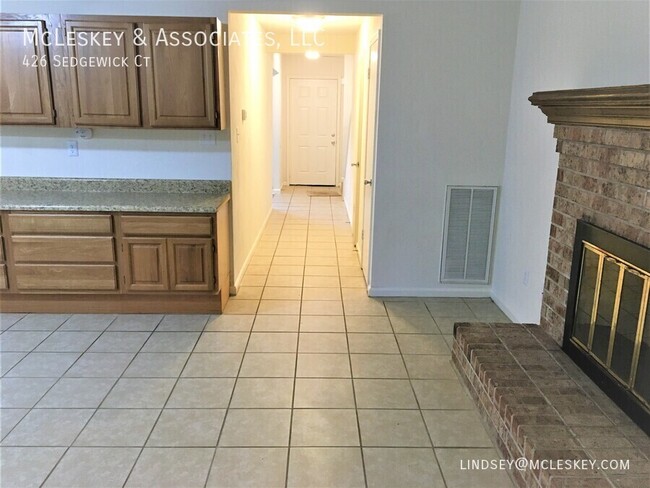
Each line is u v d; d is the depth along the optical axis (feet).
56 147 12.05
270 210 23.03
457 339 9.36
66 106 11.03
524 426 6.44
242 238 14.30
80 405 8.14
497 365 7.93
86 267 11.14
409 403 8.34
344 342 10.52
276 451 7.13
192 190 12.37
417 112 12.00
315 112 29.84
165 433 7.48
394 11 11.43
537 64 10.46
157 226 10.93
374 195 12.50
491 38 11.61
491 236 12.77
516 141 11.55
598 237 7.39
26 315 11.46
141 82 10.94
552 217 8.96
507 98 11.95
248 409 8.11
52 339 10.37
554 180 9.50
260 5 11.39
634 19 7.23
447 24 11.51
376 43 12.17
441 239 12.80
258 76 16.99
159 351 9.97
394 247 12.84
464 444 7.34
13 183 12.26
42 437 7.34
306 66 29.14
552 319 8.92
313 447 7.22
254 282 14.06
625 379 6.77
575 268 8.04
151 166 12.23
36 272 11.10
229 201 12.41
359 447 7.23
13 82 10.84
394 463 6.92
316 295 13.16
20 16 10.48
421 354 10.04
